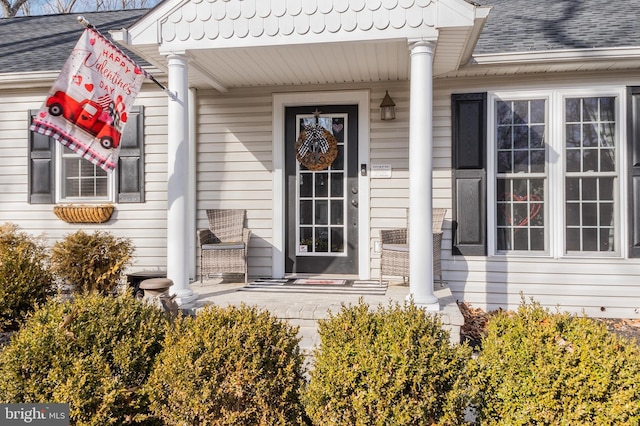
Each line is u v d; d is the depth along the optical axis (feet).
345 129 18.85
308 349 12.57
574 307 16.75
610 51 15.25
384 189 18.19
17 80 18.76
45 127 12.27
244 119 19.01
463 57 15.57
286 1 13.50
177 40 13.88
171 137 13.97
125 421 7.28
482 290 17.26
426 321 7.95
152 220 19.19
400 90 18.06
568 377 7.04
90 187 19.67
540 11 20.43
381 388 6.98
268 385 7.41
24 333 7.89
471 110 17.34
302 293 15.55
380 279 16.25
